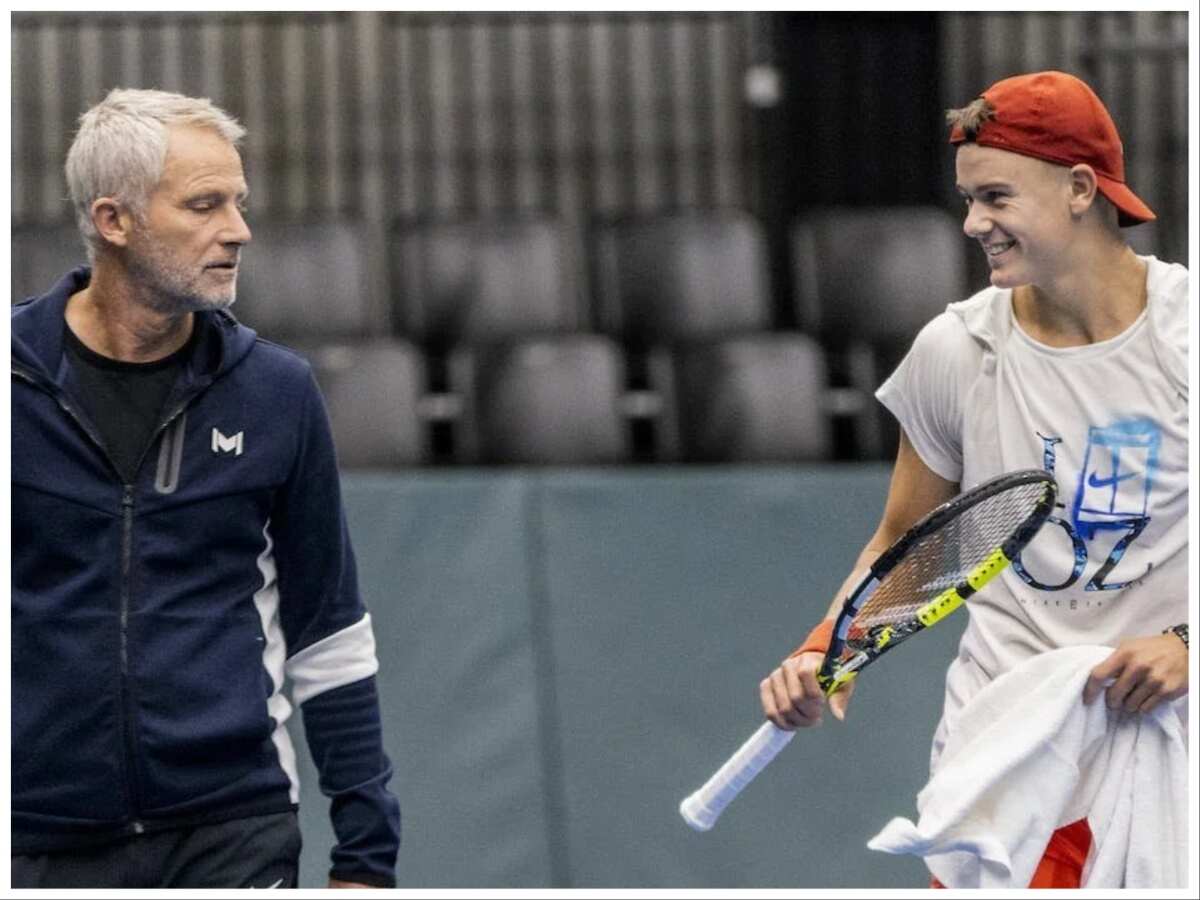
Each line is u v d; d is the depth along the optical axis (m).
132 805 7.64
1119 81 19.56
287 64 19.42
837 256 17.77
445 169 19.61
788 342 16.66
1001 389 7.90
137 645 7.61
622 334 17.75
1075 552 7.83
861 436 17.11
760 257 18.05
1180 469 7.66
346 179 19.50
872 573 7.68
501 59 19.67
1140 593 7.81
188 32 19.22
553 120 19.70
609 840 13.78
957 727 7.85
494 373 16.47
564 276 18.75
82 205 7.67
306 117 19.45
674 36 19.78
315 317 17.20
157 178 7.54
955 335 8.04
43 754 7.58
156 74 19.12
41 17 18.86
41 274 16.42
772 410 16.38
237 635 7.80
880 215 17.86
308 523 8.00
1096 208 7.68
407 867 13.55
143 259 7.57
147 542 7.64
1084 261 7.69
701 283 17.66
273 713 7.96
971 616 8.17
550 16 19.70
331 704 8.16
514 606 13.91
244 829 7.82
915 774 14.15
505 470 16.06
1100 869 7.84
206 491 7.70
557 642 13.93
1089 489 7.76
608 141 19.77
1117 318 7.73
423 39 19.59
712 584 14.16
